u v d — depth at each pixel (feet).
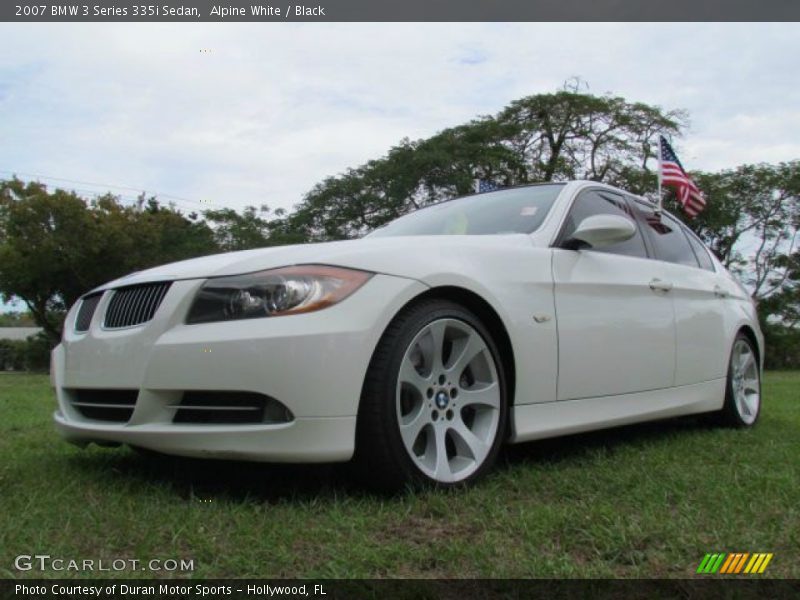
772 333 100.89
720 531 6.72
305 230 99.50
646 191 88.43
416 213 13.64
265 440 7.45
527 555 6.10
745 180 98.99
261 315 7.68
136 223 91.09
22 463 10.03
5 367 119.65
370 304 7.82
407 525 6.95
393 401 7.84
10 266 83.56
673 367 12.30
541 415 9.66
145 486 8.48
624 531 6.57
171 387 7.82
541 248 10.31
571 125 95.04
